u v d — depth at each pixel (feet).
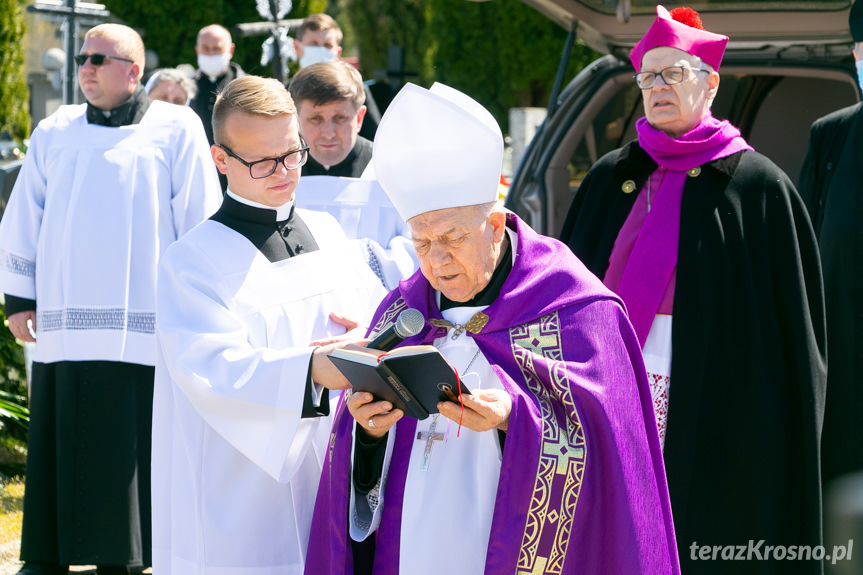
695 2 18.44
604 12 19.70
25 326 15.61
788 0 17.85
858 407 14.21
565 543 8.16
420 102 8.24
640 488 8.24
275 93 9.78
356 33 71.72
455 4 62.59
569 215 14.24
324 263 10.17
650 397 8.81
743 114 23.21
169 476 10.14
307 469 9.89
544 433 8.17
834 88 22.48
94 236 14.99
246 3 54.85
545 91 62.59
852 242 14.38
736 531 12.28
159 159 15.28
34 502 15.29
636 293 12.67
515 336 8.50
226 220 9.94
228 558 9.57
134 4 53.98
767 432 12.30
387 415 8.22
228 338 9.32
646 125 13.48
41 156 15.51
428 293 9.01
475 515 8.45
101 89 15.23
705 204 12.75
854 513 13.20
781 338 12.60
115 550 15.02
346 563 8.78
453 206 8.23
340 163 14.23
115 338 14.98
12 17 52.70
